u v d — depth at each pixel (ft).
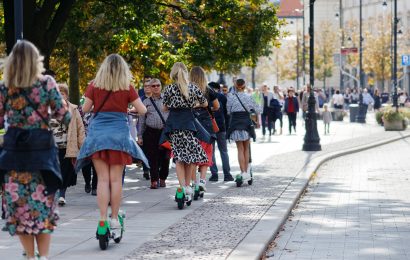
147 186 80.43
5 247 46.14
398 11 494.18
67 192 75.82
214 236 49.06
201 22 119.65
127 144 46.09
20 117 35.76
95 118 46.78
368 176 96.07
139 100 46.91
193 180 69.00
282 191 74.49
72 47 118.01
